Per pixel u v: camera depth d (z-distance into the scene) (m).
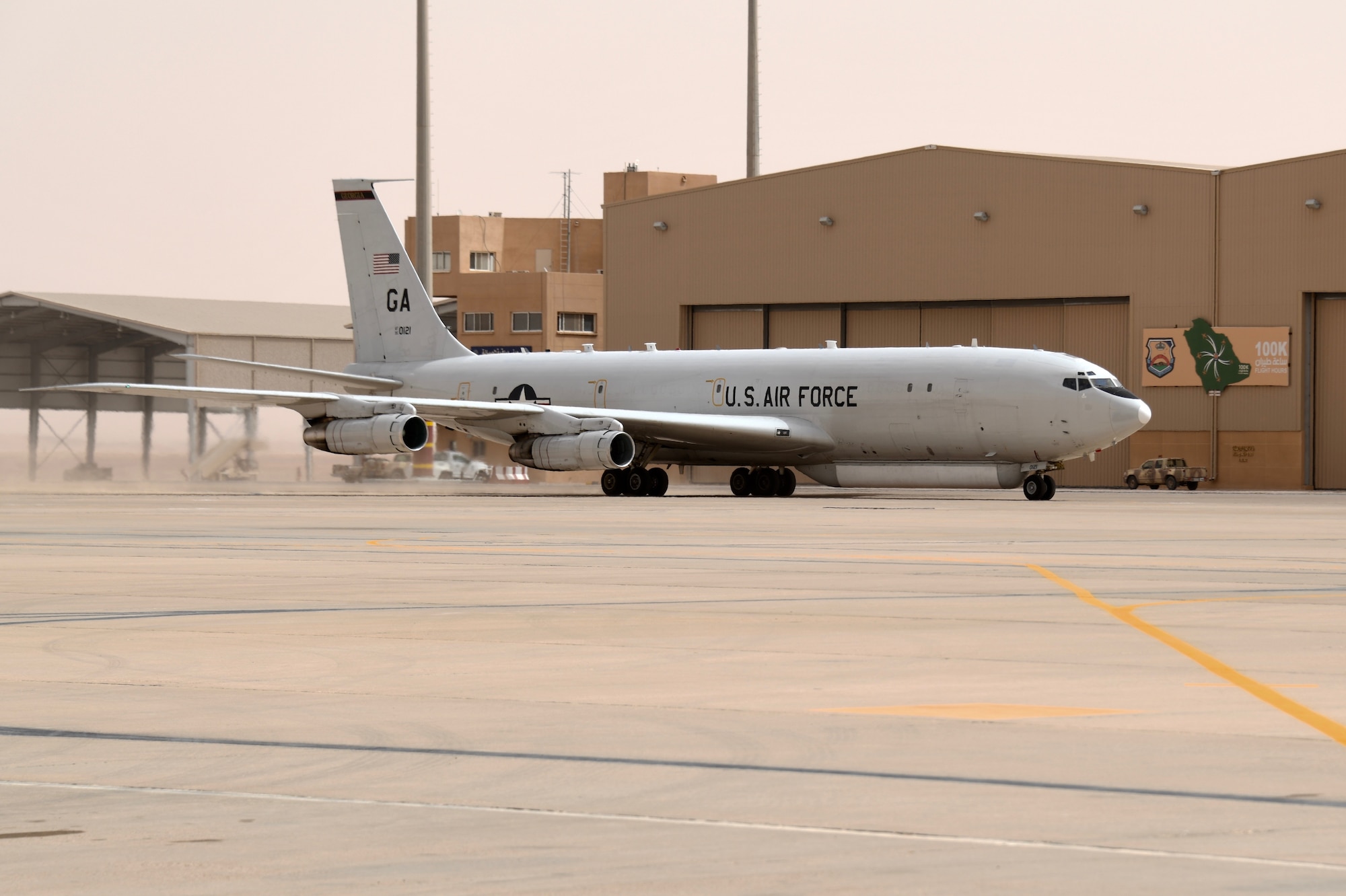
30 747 24.70
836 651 35.53
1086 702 28.58
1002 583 52.19
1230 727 25.98
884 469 137.38
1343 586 51.16
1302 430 165.12
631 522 92.88
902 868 17.53
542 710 27.98
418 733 25.81
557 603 46.03
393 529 85.25
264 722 26.86
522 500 131.38
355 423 135.88
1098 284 173.25
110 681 31.39
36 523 90.75
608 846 18.59
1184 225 169.38
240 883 17.03
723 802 20.77
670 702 28.80
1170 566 59.25
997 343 180.62
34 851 18.42
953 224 180.62
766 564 60.28
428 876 17.30
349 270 164.62
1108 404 124.19
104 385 127.56
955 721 26.67
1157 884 16.88
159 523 91.62
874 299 185.12
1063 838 18.88
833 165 187.12
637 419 135.88
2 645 36.78
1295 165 164.62
